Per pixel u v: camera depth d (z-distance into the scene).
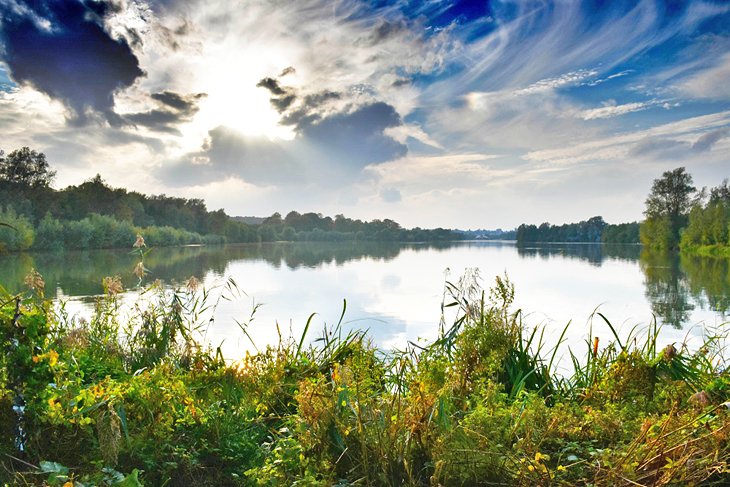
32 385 2.86
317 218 163.50
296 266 41.88
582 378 4.69
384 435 2.87
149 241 80.00
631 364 4.09
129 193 98.81
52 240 60.03
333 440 2.91
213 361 4.71
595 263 50.19
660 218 85.94
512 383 4.45
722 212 73.19
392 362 4.46
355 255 66.25
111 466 2.82
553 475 2.61
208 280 27.45
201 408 3.49
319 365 4.50
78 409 3.00
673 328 13.94
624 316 17.06
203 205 117.62
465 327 4.51
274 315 15.58
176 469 3.01
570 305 20.16
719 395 3.64
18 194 69.69
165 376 3.89
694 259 58.06
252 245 112.31
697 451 2.63
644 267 44.16
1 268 32.47
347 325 13.91
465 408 3.46
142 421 3.17
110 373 3.97
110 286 5.77
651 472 2.55
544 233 174.88
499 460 2.71
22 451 2.81
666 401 3.68
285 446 3.03
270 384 4.09
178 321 5.11
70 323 5.23
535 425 3.11
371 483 2.71
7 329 2.83
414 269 39.19
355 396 3.22
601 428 3.16
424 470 2.80
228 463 3.15
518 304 20.17
